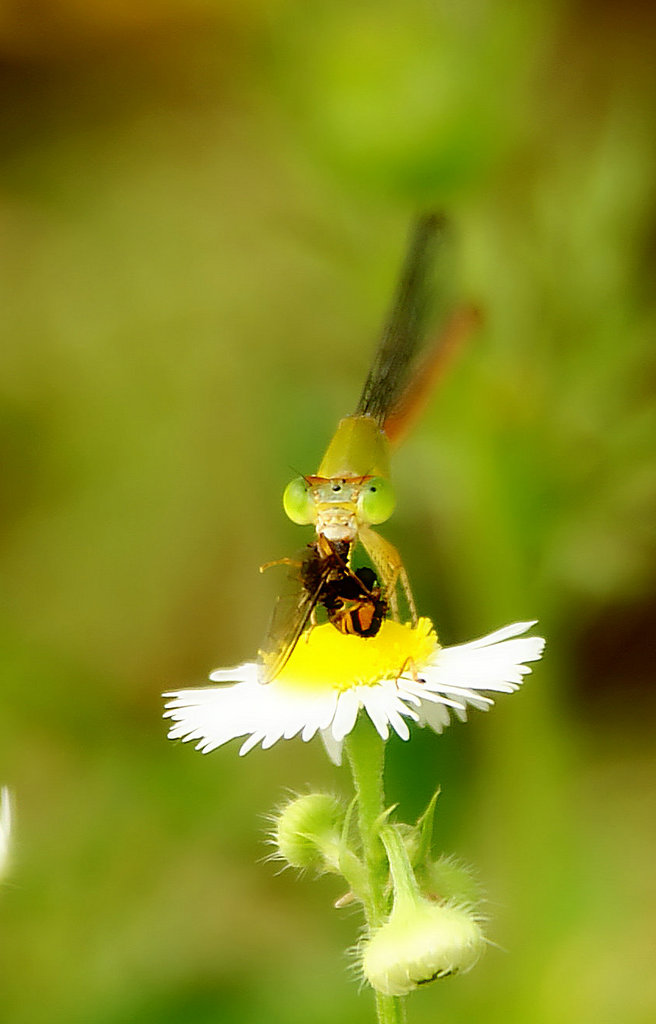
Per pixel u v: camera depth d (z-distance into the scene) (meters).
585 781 0.24
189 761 0.23
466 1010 0.21
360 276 0.21
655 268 0.21
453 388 0.21
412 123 0.20
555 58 0.26
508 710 0.21
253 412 0.26
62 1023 0.21
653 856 0.22
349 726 0.17
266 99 0.21
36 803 0.23
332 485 0.18
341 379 0.22
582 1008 0.21
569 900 0.21
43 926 0.22
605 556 0.21
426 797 0.21
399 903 0.17
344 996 0.21
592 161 0.21
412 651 0.18
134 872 0.22
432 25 0.21
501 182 0.21
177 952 0.22
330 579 0.18
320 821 0.17
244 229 0.25
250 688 0.18
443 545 0.22
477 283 0.21
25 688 0.25
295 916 0.22
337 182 0.21
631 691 0.26
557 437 0.21
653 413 0.21
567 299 0.21
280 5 0.21
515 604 0.21
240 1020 0.21
